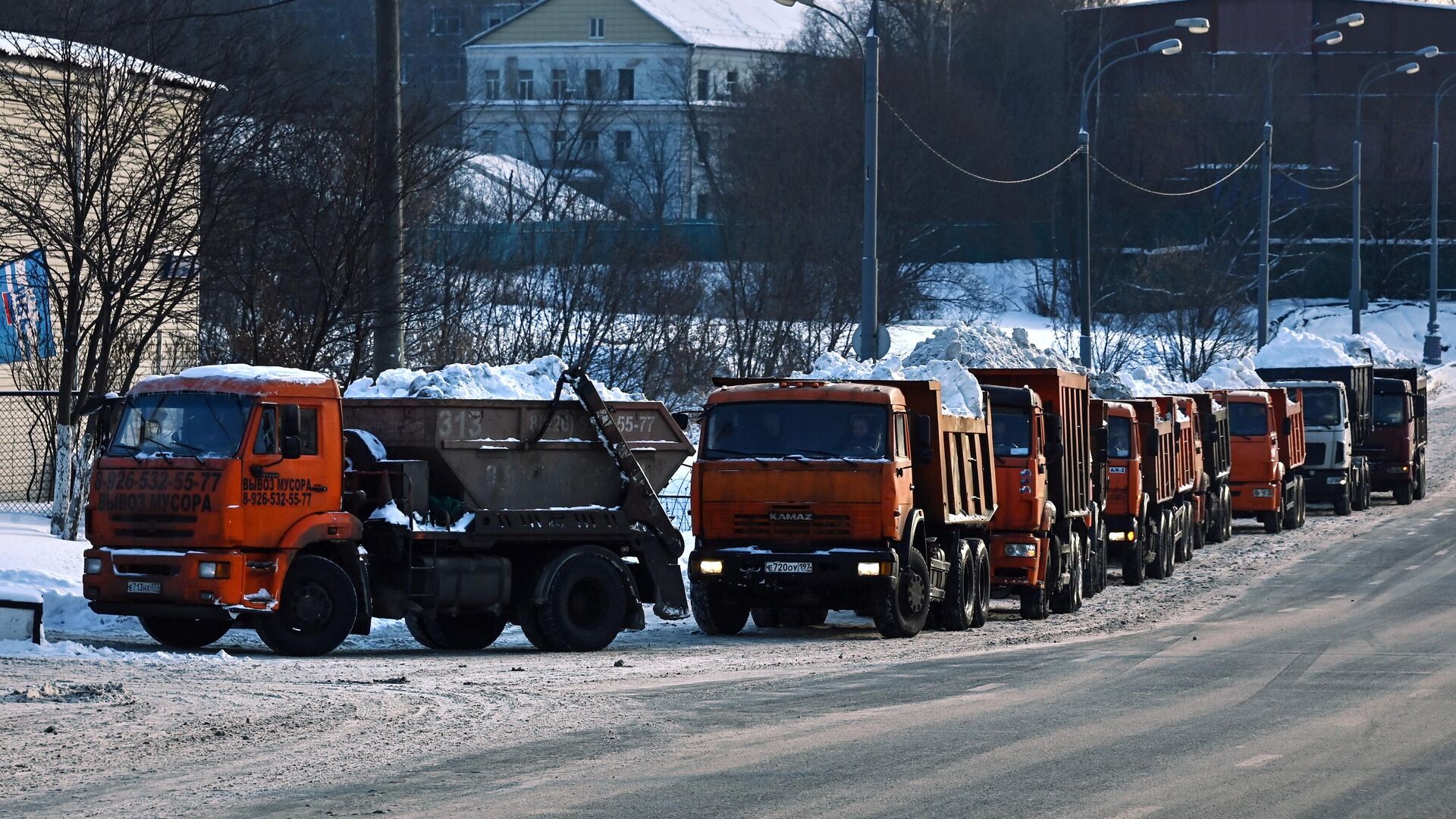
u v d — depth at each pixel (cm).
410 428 4800
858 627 5816
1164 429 7662
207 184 6544
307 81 7481
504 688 3791
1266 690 3803
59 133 6209
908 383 5381
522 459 4938
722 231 16512
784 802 2523
